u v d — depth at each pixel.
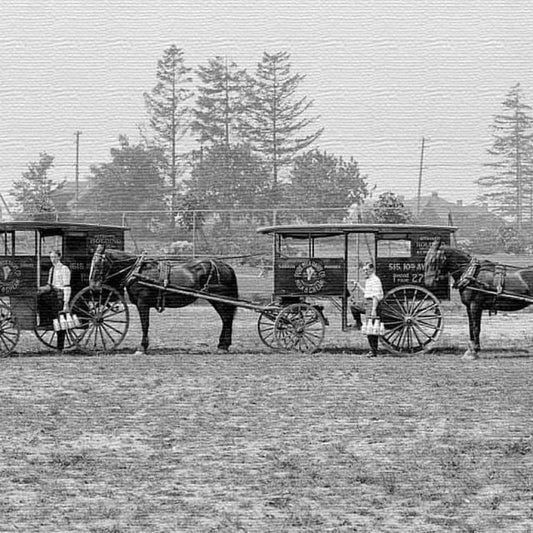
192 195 38.28
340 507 9.44
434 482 10.32
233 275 22.17
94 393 16.17
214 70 39.28
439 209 32.91
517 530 8.78
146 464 11.10
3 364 19.80
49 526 8.85
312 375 18.14
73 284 21.84
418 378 17.83
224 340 21.98
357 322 21.86
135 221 35.12
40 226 21.61
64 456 11.47
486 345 23.30
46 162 37.09
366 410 14.55
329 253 31.72
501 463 11.15
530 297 21.06
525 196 32.44
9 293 21.02
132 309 32.53
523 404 15.07
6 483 10.33
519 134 32.53
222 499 9.70
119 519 9.05
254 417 14.02
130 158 38.59
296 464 11.08
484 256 31.64
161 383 17.25
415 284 21.45
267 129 39.47
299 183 38.06
